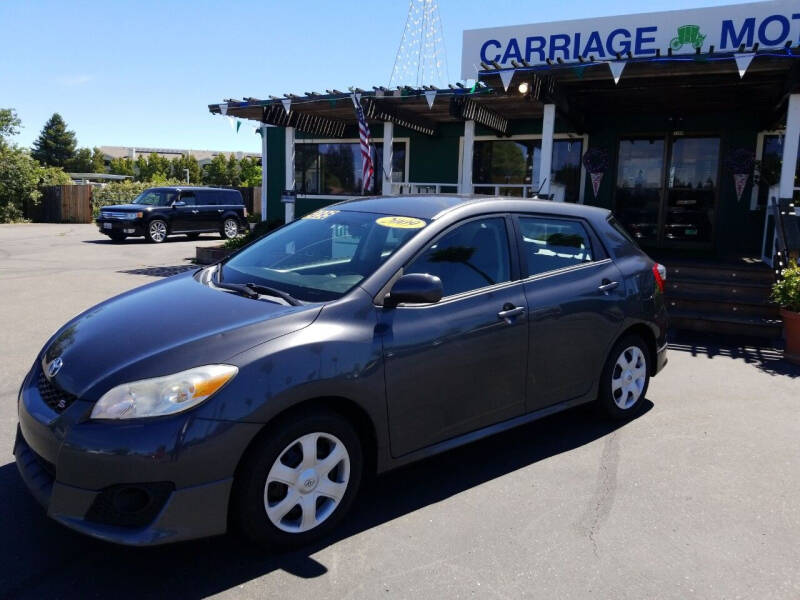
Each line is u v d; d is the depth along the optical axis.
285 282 3.66
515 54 9.33
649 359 5.06
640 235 12.07
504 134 12.95
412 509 3.47
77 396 2.80
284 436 2.91
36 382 3.20
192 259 14.77
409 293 3.29
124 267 13.08
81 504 2.67
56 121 83.44
